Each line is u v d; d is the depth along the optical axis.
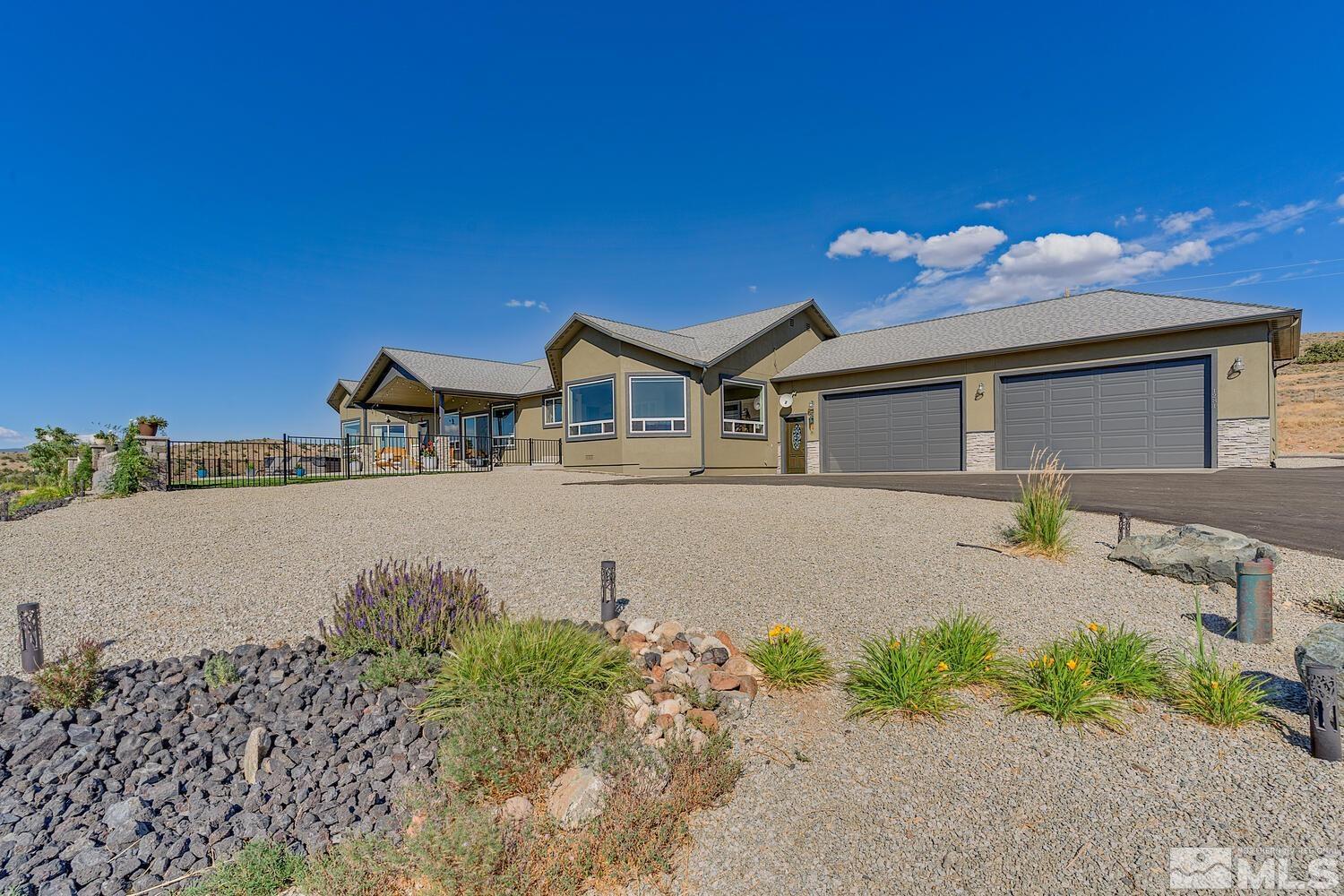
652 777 2.84
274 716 3.28
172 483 13.18
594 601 5.16
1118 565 5.91
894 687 3.54
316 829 2.55
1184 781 2.85
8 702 3.33
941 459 17.25
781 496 10.39
